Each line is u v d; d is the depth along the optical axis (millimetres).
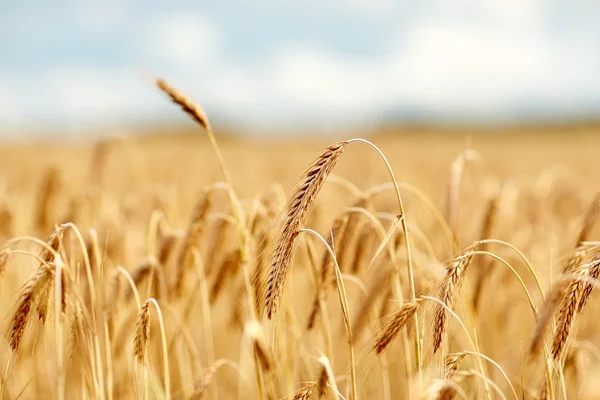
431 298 2711
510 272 5547
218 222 4715
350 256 4406
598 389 1816
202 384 3447
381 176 9336
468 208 7434
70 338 3416
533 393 3627
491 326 5582
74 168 10250
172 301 4484
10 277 6055
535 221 6391
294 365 4422
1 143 32531
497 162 24906
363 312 3986
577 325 3041
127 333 4430
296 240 2791
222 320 6562
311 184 2756
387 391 4383
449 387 2588
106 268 5109
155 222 4922
